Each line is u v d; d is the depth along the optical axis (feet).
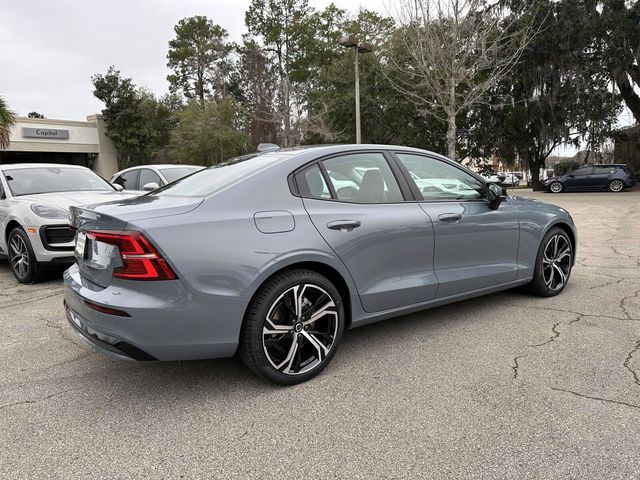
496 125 87.71
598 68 72.79
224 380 10.66
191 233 9.03
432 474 7.21
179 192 11.02
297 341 10.23
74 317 10.17
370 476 7.21
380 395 9.71
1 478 7.32
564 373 10.40
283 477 7.25
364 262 11.10
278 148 13.25
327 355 10.68
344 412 9.09
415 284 12.05
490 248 13.88
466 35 58.90
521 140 86.94
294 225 10.11
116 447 8.14
